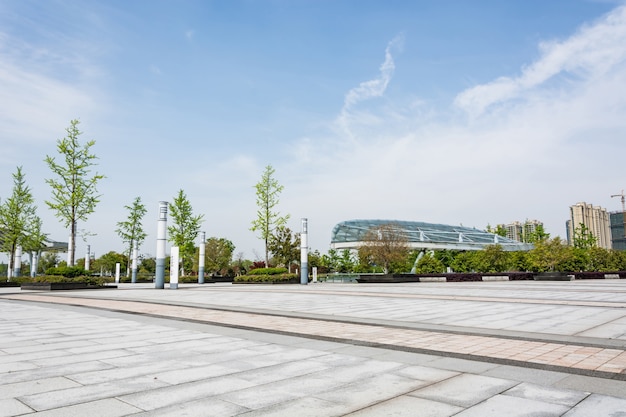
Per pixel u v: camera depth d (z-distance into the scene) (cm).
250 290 2797
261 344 796
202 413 413
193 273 6162
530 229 8338
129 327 1041
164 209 3297
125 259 7119
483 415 404
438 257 6325
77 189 3450
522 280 3938
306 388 499
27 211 4488
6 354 705
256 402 447
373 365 617
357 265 6438
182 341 831
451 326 1015
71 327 1044
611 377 540
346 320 1141
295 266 5384
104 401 451
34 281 3203
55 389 496
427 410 420
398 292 2386
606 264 5184
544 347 741
